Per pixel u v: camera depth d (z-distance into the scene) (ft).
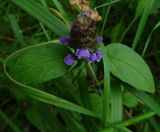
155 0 0.71
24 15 0.84
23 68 0.52
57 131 0.59
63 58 0.53
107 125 0.53
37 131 0.71
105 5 0.69
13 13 0.83
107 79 0.51
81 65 0.60
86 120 0.57
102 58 0.55
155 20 0.78
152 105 0.57
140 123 0.66
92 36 0.50
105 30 0.79
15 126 0.60
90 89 0.71
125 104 0.66
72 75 0.62
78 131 0.58
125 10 0.79
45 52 0.53
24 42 0.69
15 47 0.73
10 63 0.53
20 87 0.51
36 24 0.83
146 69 0.54
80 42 0.50
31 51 0.53
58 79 0.61
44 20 0.61
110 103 0.60
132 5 0.80
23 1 0.60
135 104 0.66
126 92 0.67
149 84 0.53
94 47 0.51
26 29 0.80
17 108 0.73
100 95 0.69
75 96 0.61
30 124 0.71
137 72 0.54
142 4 0.67
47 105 0.61
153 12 0.74
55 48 0.54
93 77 0.68
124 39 0.79
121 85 0.62
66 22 0.66
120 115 0.57
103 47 0.52
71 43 0.53
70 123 0.58
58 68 0.52
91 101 0.64
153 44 0.77
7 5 0.84
